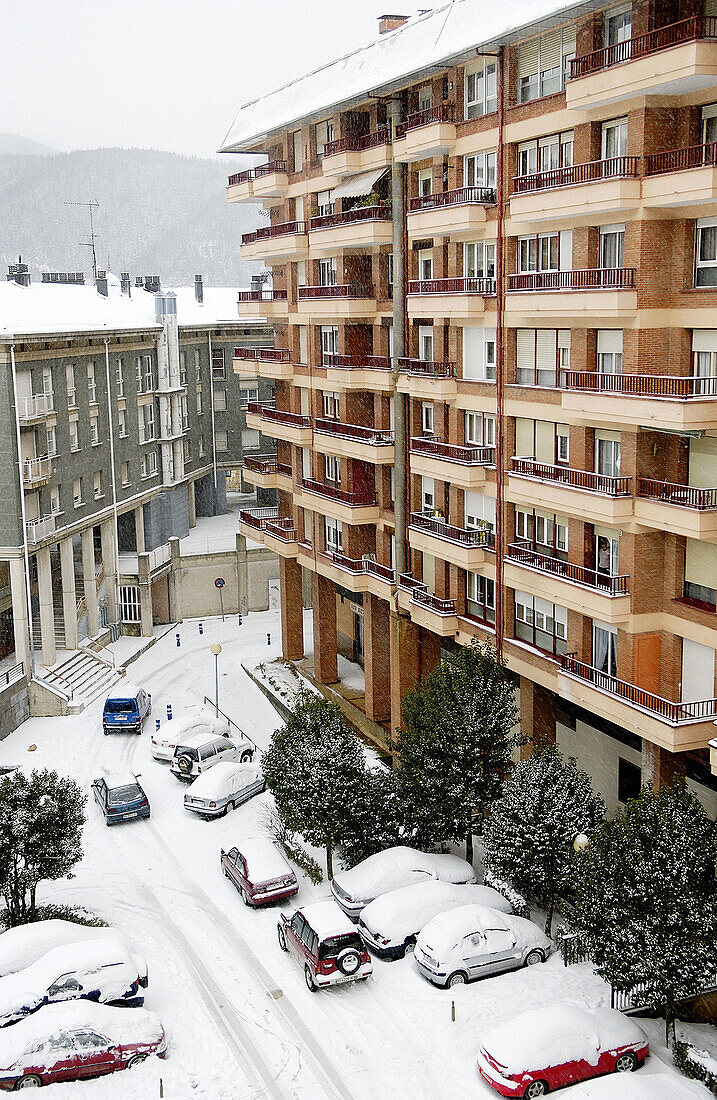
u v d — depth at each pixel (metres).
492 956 26.12
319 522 47.41
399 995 25.61
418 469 37.56
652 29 24.95
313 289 44.09
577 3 26.11
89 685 50.78
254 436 75.44
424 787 30.59
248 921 29.98
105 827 36.78
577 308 27.59
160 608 64.06
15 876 28.64
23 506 46.84
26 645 47.75
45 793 29.80
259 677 51.91
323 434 44.97
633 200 25.61
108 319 58.19
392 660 41.81
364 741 42.94
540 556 31.72
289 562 53.09
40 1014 23.45
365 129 40.59
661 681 28.38
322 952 25.59
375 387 40.72
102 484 56.38
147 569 59.56
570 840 26.83
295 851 33.88
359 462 43.78
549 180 29.42
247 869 31.03
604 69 25.48
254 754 42.75
